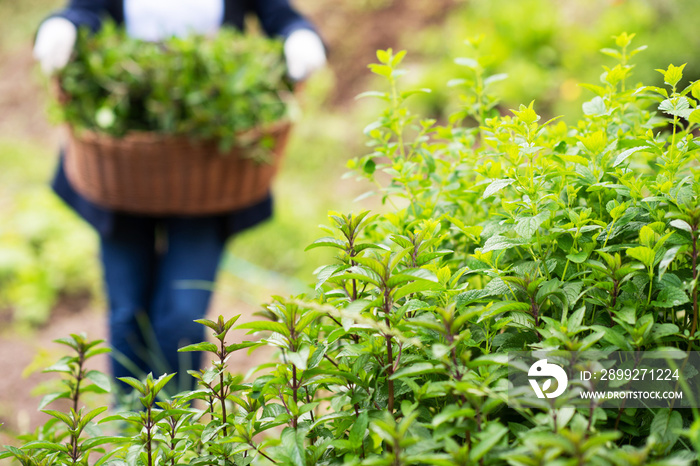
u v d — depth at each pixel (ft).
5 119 18.80
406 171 3.81
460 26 18.11
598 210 3.39
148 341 7.80
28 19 22.90
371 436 2.77
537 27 16.61
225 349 2.99
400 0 20.03
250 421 2.85
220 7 8.26
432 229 3.26
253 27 14.75
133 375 7.52
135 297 7.77
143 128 6.97
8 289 12.32
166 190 6.97
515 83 15.49
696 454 2.46
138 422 2.99
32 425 8.22
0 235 13.39
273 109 7.27
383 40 19.24
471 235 3.43
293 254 12.62
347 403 2.98
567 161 3.41
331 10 20.47
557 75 15.85
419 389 2.69
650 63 11.60
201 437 3.00
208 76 6.97
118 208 7.26
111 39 7.34
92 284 12.71
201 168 6.90
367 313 2.93
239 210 7.82
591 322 3.07
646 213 3.09
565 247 3.10
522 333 3.03
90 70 6.92
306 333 3.13
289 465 2.63
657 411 2.80
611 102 3.59
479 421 2.48
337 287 3.26
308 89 17.93
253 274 12.30
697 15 12.98
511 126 3.19
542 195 3.28
